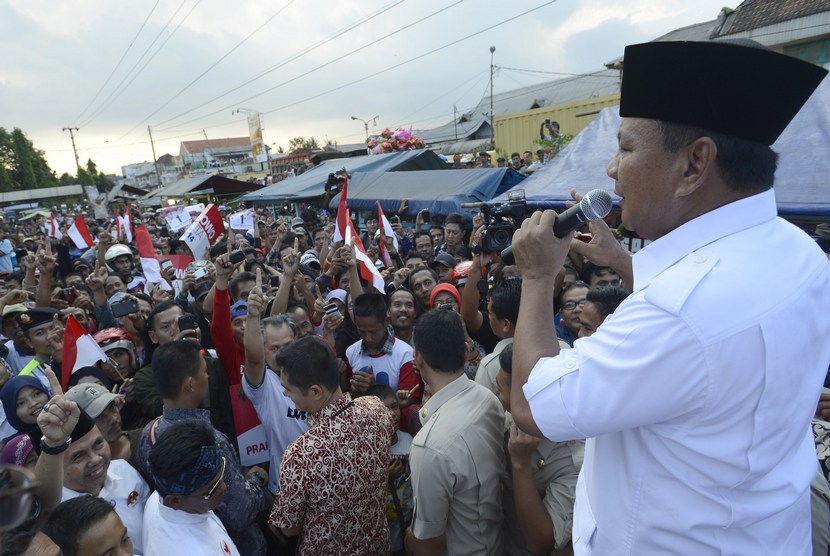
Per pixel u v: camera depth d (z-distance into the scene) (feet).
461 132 102.53
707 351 2.63
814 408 3.02
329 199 41.75
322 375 7.80
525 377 3.43
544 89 100.53
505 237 6.29
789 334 2.70
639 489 3.05
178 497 6.51
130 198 132.87
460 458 6.74
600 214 3.47
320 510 7.54
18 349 15.79
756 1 37.60
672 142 2.96
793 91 2.80
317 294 17.93
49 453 6.17
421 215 29.45
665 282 2.83
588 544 3.44
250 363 10.30
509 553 7.64
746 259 2.80
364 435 7.89
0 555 4.23
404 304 14.65
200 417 8.87
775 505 2.90
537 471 6.82
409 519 10.19
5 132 251.80
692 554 2.90
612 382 2.84
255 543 8.83
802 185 12.64
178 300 17.83
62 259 31.65
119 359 13.23
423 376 7.88
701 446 2.78
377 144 52.90
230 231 34.65
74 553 5.77
